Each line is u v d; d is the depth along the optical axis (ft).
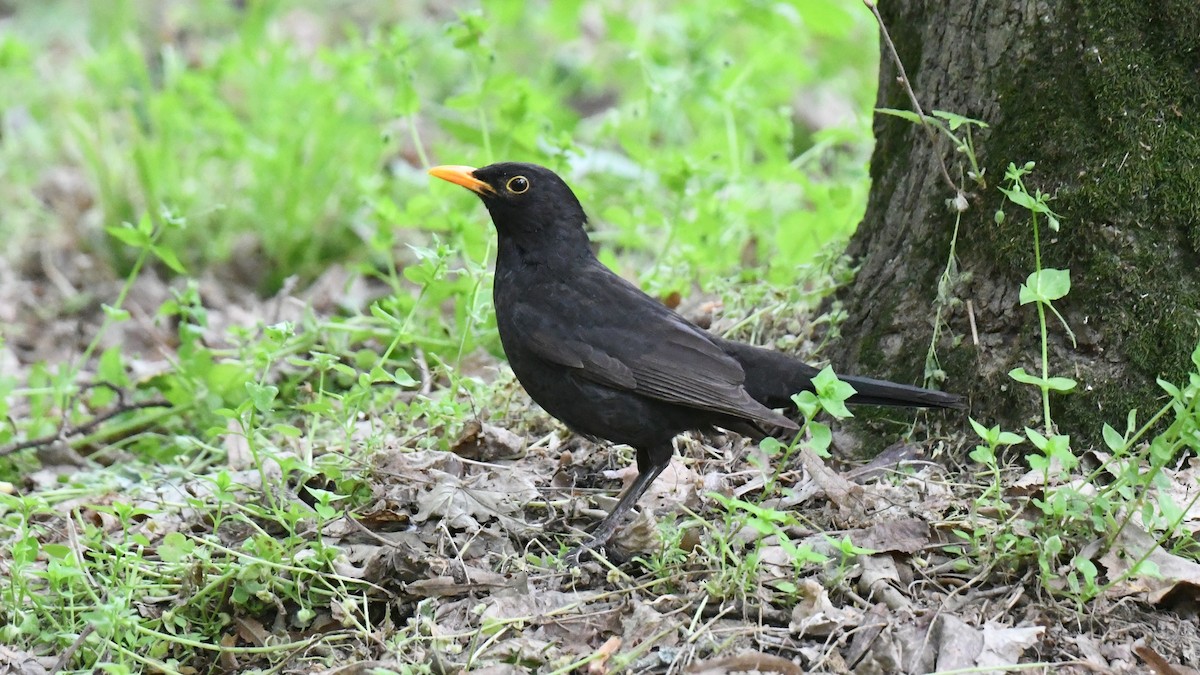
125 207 55.67
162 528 32.17
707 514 29.84
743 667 24.04
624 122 50.93
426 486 31.01
